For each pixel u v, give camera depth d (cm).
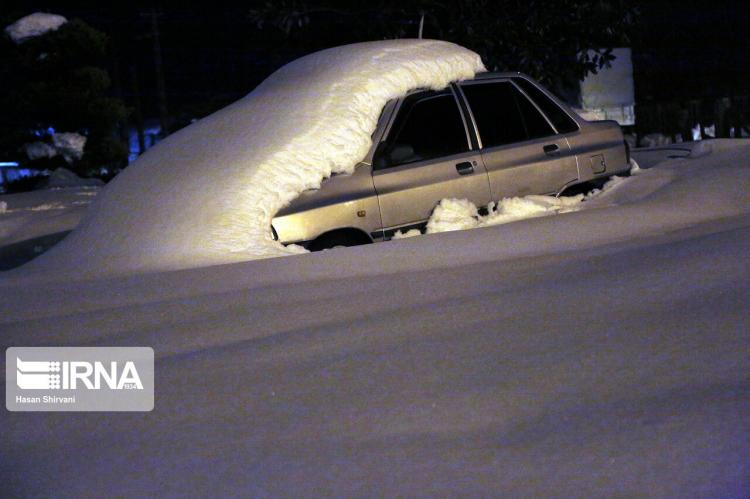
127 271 670
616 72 2467
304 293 501
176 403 342
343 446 285
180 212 723
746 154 869
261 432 303
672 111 2423
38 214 1320
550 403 300
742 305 376
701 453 250
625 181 847
